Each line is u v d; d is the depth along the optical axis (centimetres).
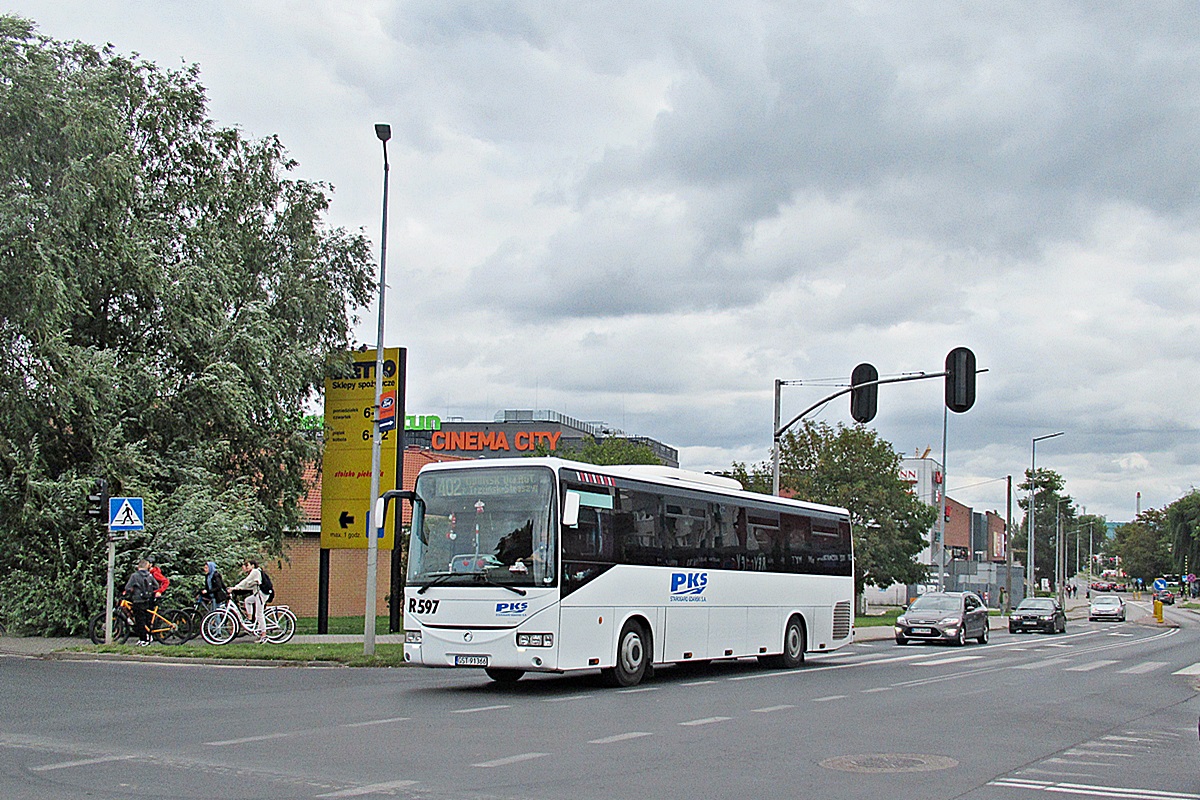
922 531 5988
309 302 3734
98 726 1330
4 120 2820
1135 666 2708
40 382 2842
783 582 2444
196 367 3216
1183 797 962
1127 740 1328
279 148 3984
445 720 1415
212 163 3753
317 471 3681
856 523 5753
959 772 1070
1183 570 13200
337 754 1124
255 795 905
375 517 2422
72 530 2895
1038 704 1736
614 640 1903
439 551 1844
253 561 3203
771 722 1439
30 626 2942
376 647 2603
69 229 2845
